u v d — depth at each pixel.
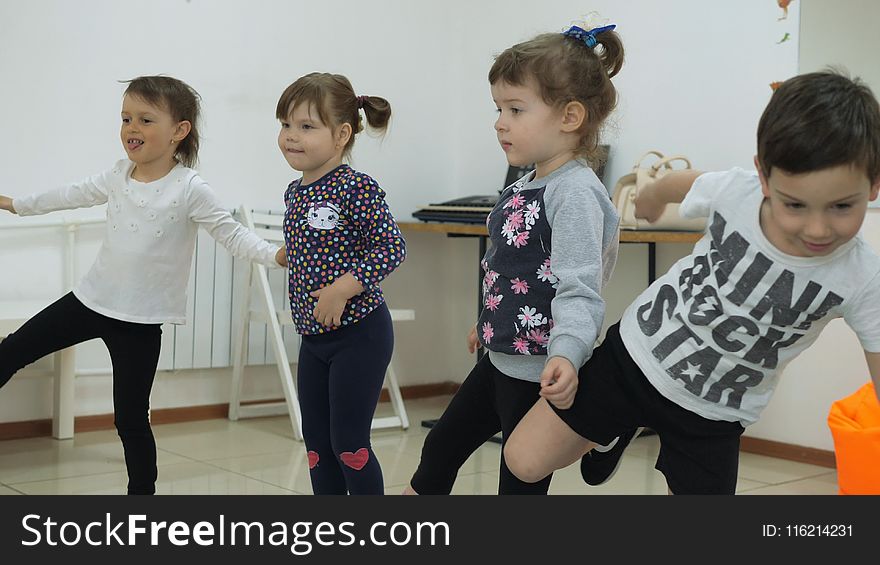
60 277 3.25
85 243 3.30
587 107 1.54
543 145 1.52
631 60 3.61
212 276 3.59
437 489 1.67
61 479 2.60
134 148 2.19
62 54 3.23
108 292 2.13
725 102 3.31
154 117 2.17
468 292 4.27
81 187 2.30
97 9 3.30
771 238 1.25
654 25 3.53
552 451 1.42
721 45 3.32
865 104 1.12
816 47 3.06
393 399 3.57
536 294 1.51
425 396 4.26
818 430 3.09
